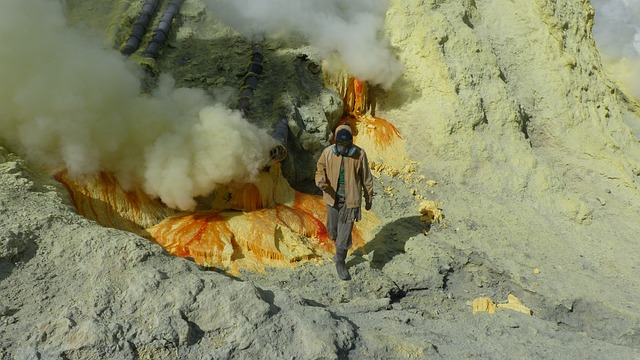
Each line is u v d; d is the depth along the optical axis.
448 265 5.62
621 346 4.79
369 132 7.62
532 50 9.07
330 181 5.03
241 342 3.44
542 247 6.32
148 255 3.90
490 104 7.90
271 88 6.85
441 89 7.70
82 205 4.87
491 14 9.34
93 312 3.39
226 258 4.98
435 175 7.35
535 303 5.40
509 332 4.71
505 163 7.52
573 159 8.34
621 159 8.43
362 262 5.46
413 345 3.96
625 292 5.70
